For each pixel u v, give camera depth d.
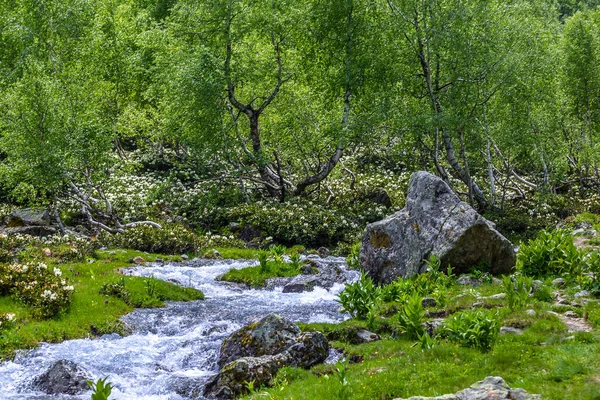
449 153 38.09
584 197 44.16
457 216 20.58
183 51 39.56
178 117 39.69
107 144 33.81
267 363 12.84
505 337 12.73
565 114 45.97
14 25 46.00
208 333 16.62
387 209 39.16
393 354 13.09
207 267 26.41
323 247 33.47
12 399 12.04
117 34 50.47
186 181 45.84
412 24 37.31
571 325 13.52
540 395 9.20
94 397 8.15
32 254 24.48
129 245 30.61
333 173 44.34
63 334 16.05
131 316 18.22
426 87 39.19
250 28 39.06
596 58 45.75
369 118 38.12
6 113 32.38
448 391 10.27
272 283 23.61
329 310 18.94
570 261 18.64
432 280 19.33
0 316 15.73
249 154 39.03
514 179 48.09
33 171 30.78
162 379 13.16
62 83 38.44
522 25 37.81
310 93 42.56
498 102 39.19
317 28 39.97
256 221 35.31
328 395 10.67
